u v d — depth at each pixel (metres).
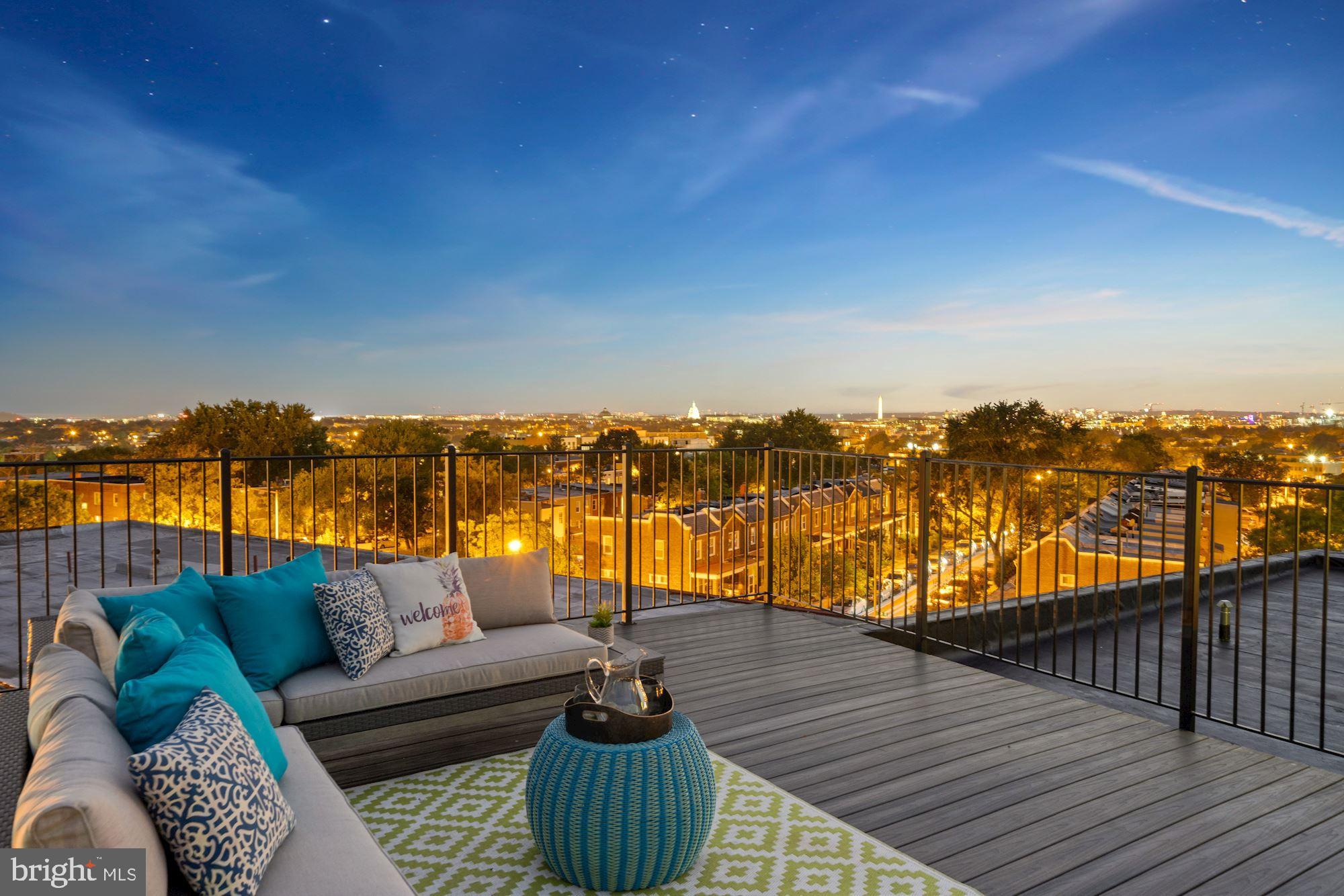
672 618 5.17
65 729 1.40
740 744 3.15
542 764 2.17
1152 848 2.36
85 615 2.24
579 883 2.16
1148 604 5.86
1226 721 3.16
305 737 2.62
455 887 2.16
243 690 1.88
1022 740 3.20
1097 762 2.98
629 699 2.21
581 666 3.21
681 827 2.11
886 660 4.28
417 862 2.30
